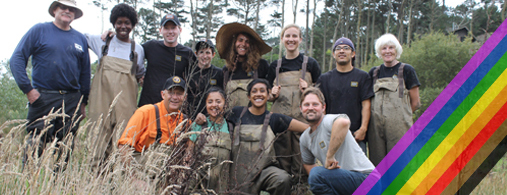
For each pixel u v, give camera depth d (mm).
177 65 4078
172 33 4031
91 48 3941
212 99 3301
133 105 3746
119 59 3748
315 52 40281
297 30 3922
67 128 3541
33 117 3455
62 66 3516
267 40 37094
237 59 3730
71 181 2146
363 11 41500
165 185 2557
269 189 3143
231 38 4102
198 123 3264
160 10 37000
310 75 3924
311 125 3219
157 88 3979
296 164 3781
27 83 3377
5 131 4035
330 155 2969
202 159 2734
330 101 3836
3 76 6059
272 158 3271
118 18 3719
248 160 3197
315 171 3064
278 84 3902
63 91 3555
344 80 3822
